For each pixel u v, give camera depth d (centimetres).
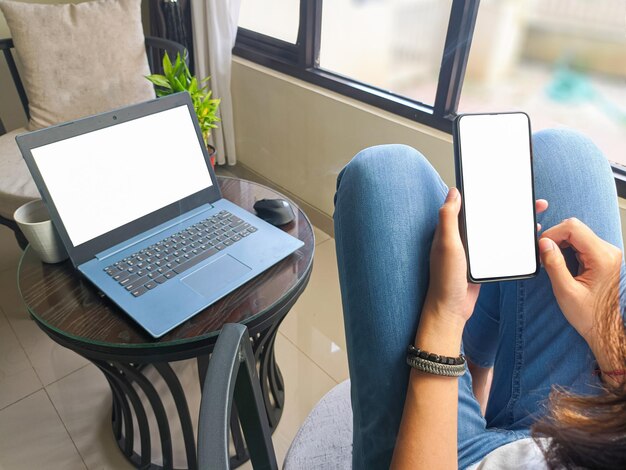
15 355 128
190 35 188
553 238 56
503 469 41
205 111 146
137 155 85
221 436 35
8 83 195
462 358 48
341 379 128
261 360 100
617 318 47
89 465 105
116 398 101
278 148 194
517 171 55
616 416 33
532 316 61
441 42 138
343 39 163
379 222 56
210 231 89
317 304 154
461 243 49
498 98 134
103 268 79
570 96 121
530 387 60
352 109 156
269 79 180
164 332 68
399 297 54
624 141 117
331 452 68
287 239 88
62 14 149
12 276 154
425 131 140
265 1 179
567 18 114
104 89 156
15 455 106
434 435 44
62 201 76
